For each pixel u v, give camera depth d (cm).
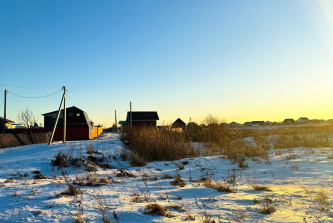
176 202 577
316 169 1004
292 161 1213
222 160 1352
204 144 2288
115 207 520
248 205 554
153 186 771
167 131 2323
